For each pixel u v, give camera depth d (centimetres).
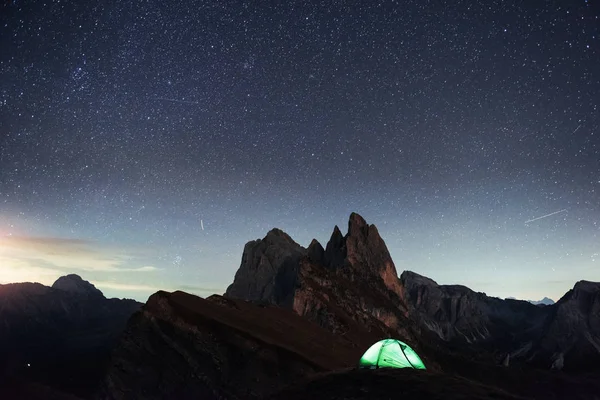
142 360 5834
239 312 7081
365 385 3591
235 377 5612
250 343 6000
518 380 10675
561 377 11088
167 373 5719
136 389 5631
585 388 10550
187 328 6134
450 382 3522
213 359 5816
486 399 3212
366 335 8719
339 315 8875
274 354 5909
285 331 6900
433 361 10200
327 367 5819
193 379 5638
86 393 8138
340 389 3622
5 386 8362
